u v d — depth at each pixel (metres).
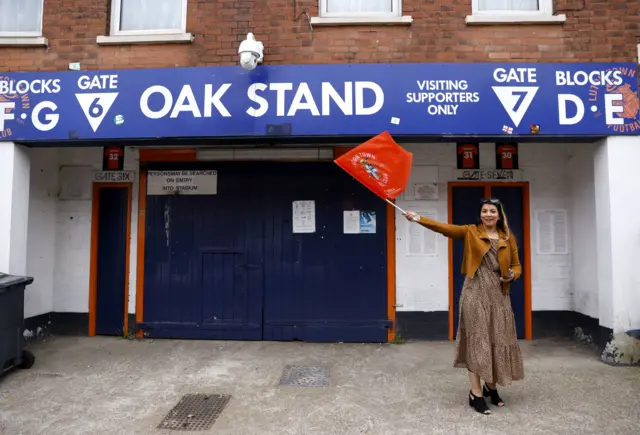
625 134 4.77
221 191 5.95
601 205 4.95
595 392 4.05
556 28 4.98
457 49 4.99
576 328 5.85
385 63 4.88
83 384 4.32
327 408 3.78
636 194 4.78
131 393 4.11
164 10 5.46
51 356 5.18
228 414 3.67
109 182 6.09
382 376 4.53
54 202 6.13
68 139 4.96
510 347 3.64
